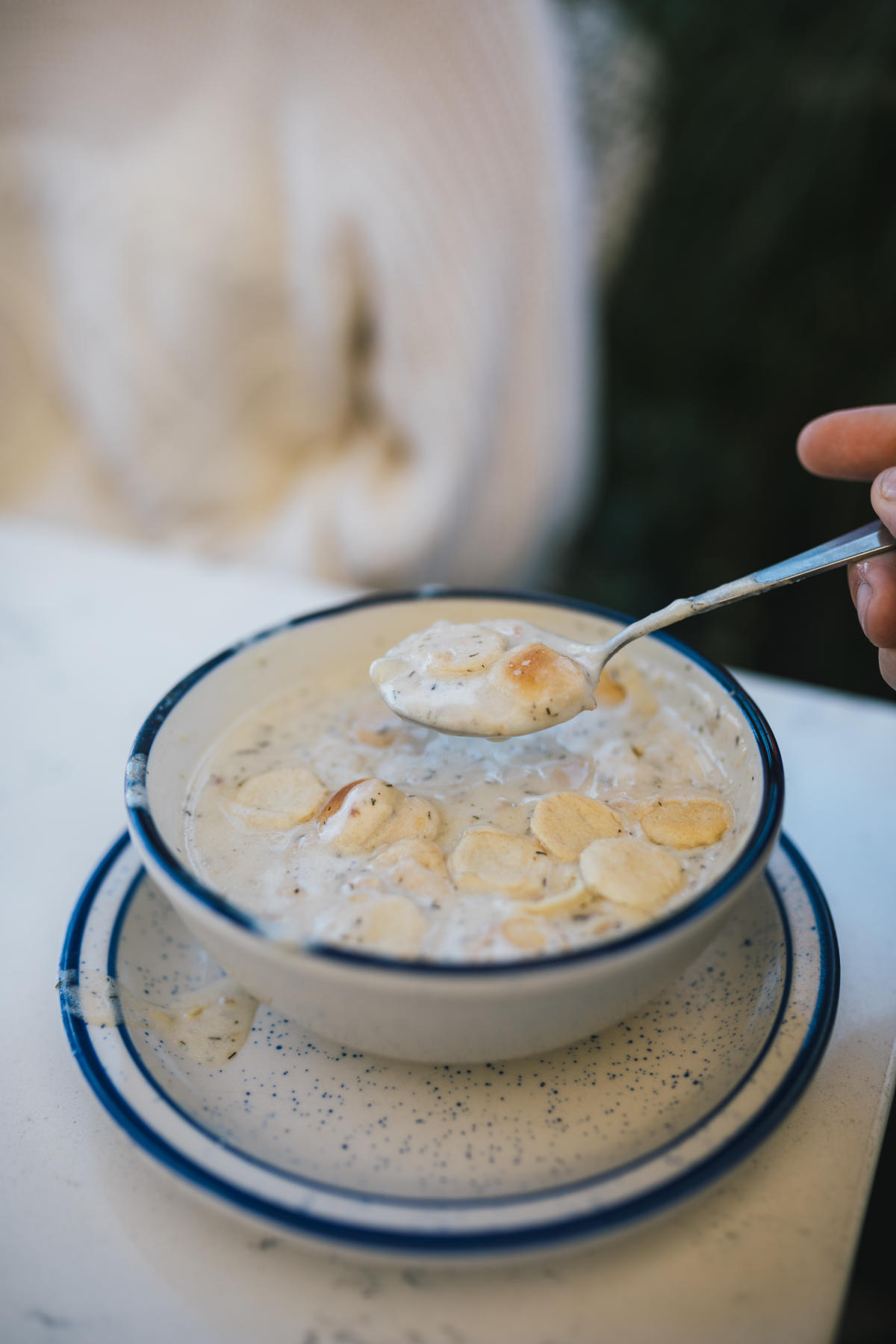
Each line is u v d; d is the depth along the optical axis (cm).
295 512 88
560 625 38
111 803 41
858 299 83
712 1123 28
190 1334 27
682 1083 31
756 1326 27
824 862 38
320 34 79
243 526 90
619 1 87
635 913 30
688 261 90
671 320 93
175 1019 33
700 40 83
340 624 39
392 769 36
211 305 83
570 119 85
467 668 35
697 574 98
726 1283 28
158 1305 28
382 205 79
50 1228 29
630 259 93
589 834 33
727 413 95
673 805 34
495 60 79
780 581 34
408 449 89
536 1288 28
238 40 81
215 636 52
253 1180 28
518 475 91
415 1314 27
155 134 84
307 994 28
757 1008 32
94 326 86
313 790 35
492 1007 27
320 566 87
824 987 31
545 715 34
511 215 82
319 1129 30
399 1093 31
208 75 83
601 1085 31
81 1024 31
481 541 92
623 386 98
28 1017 34
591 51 90
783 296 87
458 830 34
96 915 34
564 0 90
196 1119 29
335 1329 27
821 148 79
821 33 77
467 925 30
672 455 96
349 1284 28
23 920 37
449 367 83
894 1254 45
